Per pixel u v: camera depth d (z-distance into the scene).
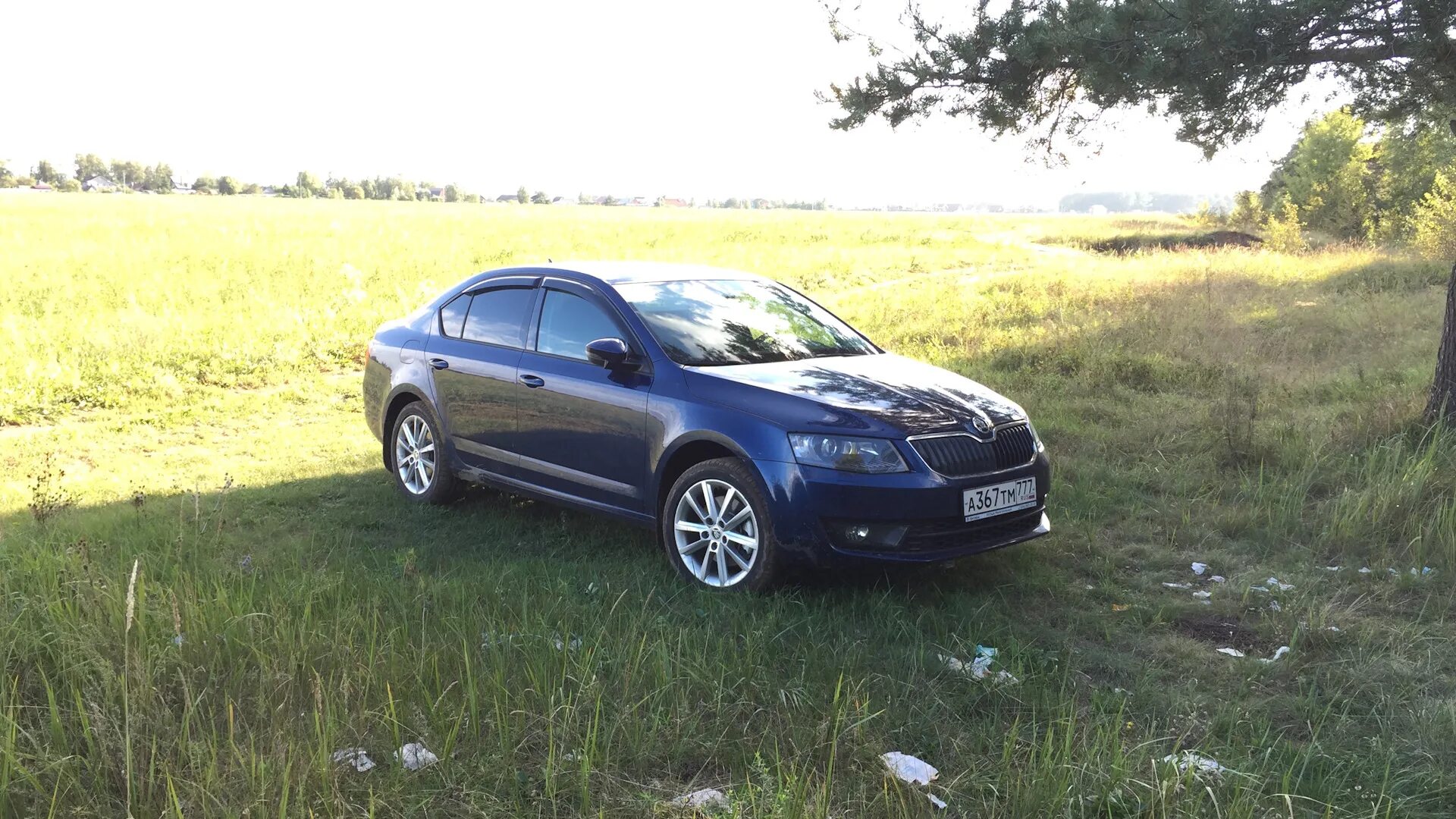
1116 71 6.27
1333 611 4.38
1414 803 2.84
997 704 3.41
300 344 13.28
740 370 4.86
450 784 2.75
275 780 2.65
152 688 3.06
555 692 3.24
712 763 3.00
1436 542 5.06
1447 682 3.67
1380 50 6.17
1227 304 14.69
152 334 13.03
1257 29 5.96
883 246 34.81
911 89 6.99
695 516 4.75
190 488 6.83
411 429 6.42
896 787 2.73
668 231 42.50
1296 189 42.44
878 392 4.67
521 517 5.94
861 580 4.69
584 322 5.42
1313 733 3.24
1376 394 8.15
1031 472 4.72
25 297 18.06
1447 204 23.38
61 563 4.36
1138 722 3.35
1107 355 10.42
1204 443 7.11
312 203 90.69
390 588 4.34
